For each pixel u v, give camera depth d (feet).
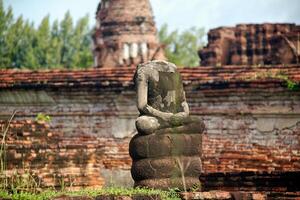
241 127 68.18
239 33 100.17
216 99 68.44
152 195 40.32
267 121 67.67
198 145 48.52
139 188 46.11
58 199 37.60
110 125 70.49
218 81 67.67
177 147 47.88
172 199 42.55
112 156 69.87
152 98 49.73
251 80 67.31
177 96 50.19
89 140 70.64
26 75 71.87
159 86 49.83
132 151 48.32
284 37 97.30
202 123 49.06
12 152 57.82
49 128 69.62
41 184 58.03
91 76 70.49
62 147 60.29
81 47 188.03
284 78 66.80
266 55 98.99
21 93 71.36
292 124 67.36
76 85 69.97
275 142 67.51
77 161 60.34
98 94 70.23
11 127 63.77
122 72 70.74
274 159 67.26
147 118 48.11
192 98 68.85
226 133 68.28
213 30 100.94
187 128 48.39
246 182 55.57
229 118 68.33
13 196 37.35
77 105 71.10
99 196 38.78
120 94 69.77
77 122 71.05
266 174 55.06
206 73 69.00
